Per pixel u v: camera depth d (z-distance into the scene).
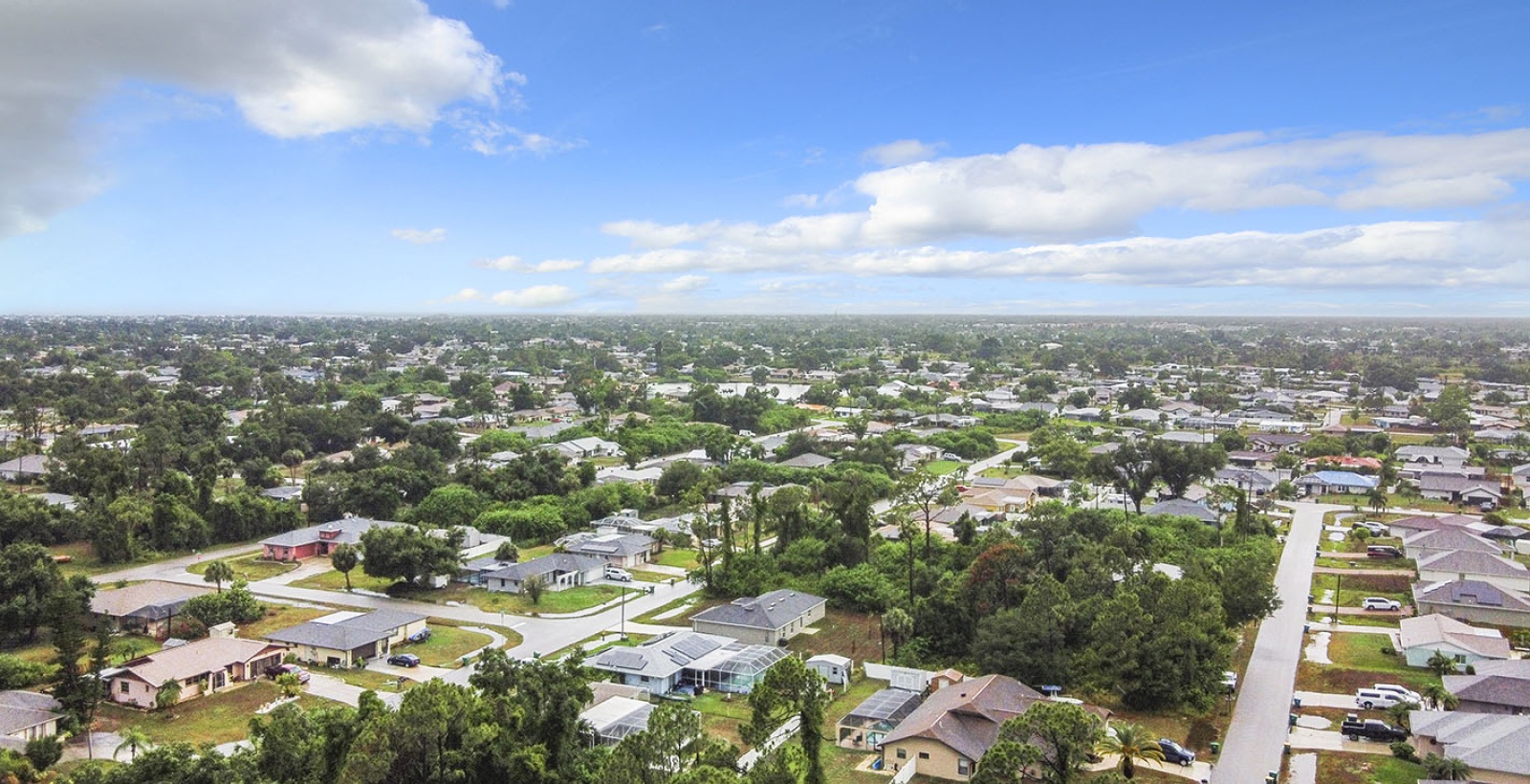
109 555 155.88
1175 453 188.38
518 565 146.12
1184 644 98.81
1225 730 93.06
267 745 75.06
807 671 78.69
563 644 119.69
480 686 84.88
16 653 113.88
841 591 135.62
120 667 100.75
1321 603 134.88
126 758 86.19
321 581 149.25
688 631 119.00
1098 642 101.88
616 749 73.50
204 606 122.94
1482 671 97.62
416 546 141.50
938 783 82.12
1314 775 83.62
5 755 77.25
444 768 74.12
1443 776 78.25
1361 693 99.50
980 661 105.62
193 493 176.00
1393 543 167.62
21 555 124.06
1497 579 134.88
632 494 199.62
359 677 108.62
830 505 163.25
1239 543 159.12
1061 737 72.50
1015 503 192.25
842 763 87.06
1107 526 151.12
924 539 153.62
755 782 68.12
